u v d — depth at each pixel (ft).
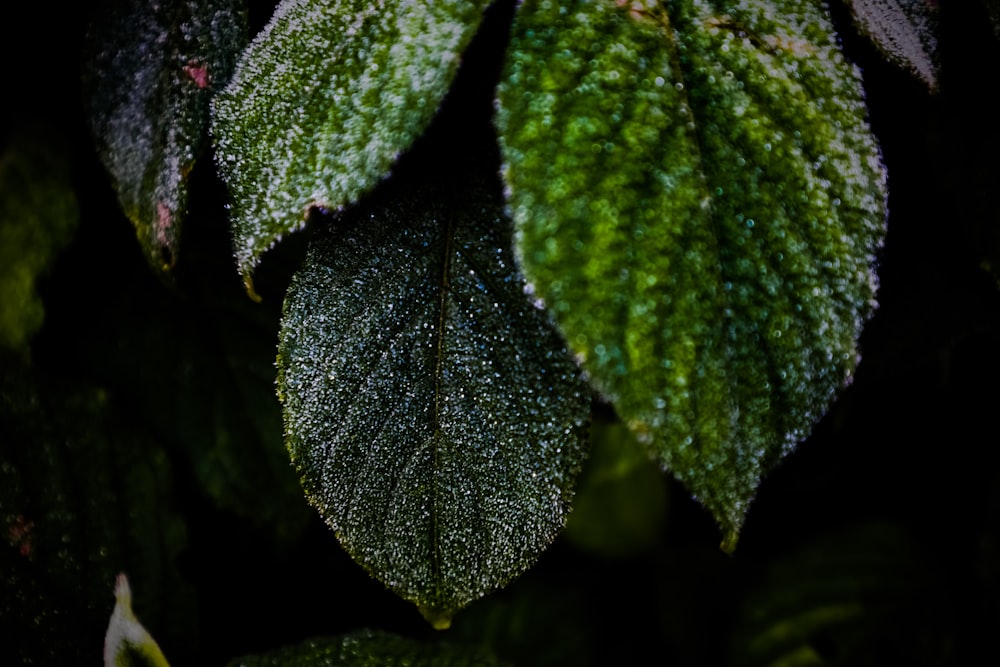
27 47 1.27
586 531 1.69
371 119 1.06
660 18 1.04
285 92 1.07
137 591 1.26
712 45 1.05
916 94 1.19
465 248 1.10
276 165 1.07
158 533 1.27
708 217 1.02
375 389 1.10
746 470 1.03
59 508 1.24
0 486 1.22
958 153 1.18
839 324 1.05
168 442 1.31
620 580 1.77
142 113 1.13
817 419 1.04
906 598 1.53
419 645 1.22
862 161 1.06
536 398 1.09
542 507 1.09
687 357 1.01
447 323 1.10
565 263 1.01
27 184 1.28
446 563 1.10
